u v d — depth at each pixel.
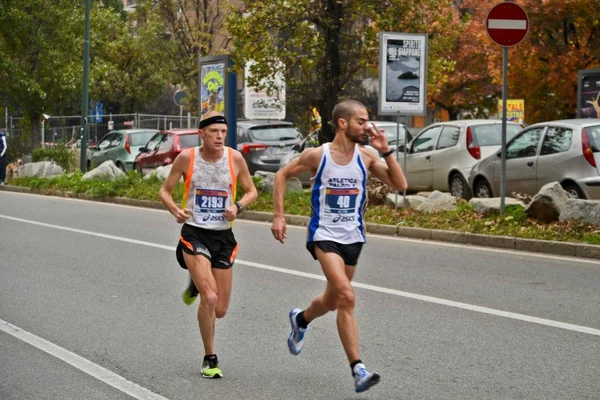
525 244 18.52
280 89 30.73
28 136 50.28
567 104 39.50
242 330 11.43
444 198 22.84
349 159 8.85
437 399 8.50
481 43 52.50
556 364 9.69
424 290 14.01
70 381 9.17
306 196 26.48
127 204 31.50
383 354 10.18
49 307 12.84
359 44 30.17
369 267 16.36
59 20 50.41
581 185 22.02
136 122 54.53
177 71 62.88
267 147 35.50
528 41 38.34
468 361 9.84
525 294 13.62
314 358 10.08
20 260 17.28
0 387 8.96
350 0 29.39
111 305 12.99
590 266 16.33
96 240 20.38
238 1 62.00
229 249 9.52
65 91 51.19
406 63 23.50
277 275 15.52
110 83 70.31
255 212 25.55
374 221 22.31
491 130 27.91
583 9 37.00
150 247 19.19
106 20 68.88
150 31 66.69
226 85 30.91
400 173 8.77
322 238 8.78
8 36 49.91
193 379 9.24
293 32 29.41
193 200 9.45
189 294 9.85
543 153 23.14
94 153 44.19
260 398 8.59
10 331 11.38
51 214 27.00
